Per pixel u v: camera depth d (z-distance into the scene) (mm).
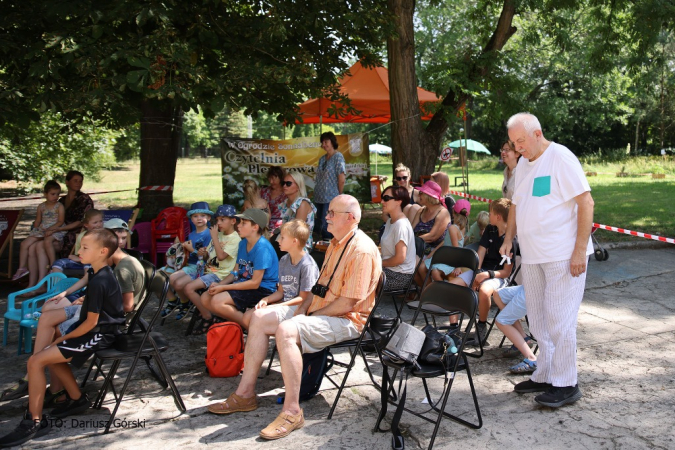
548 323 4113
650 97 36594
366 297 4102
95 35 6250
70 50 6102
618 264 8477
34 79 6434
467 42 29484
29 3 6848
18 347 5289
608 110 37000
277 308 4293
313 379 4250
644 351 5141
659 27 11844
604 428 3764
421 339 3568
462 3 29750
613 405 4098
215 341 4762
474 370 4832
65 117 9602
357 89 12812
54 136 17672
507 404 4180
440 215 6508
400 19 9547
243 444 3695
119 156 40000
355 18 7766
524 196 4152
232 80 7125
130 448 3678
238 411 4141
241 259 5355
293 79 8141
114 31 6965
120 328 4137
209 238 6418
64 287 5410
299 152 9750
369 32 8930
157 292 4059
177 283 6004
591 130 43156
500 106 11336
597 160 37469
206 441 3746
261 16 7668
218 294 5102
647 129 42438
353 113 10078
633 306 6508
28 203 18734
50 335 4426
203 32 7133
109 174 36125
